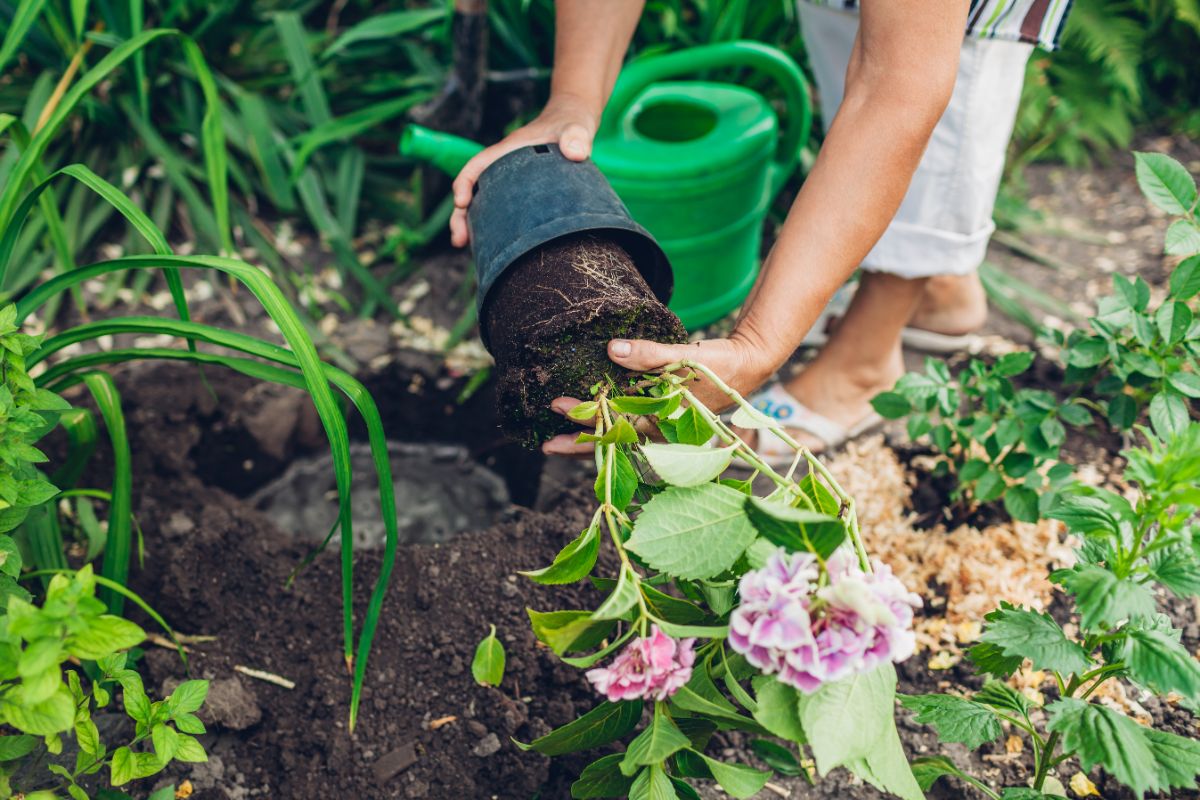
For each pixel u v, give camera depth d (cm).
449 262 249
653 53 250
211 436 209
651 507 107
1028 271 250
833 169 129
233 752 151
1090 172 287
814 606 98
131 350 150
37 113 240
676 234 192
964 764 148
